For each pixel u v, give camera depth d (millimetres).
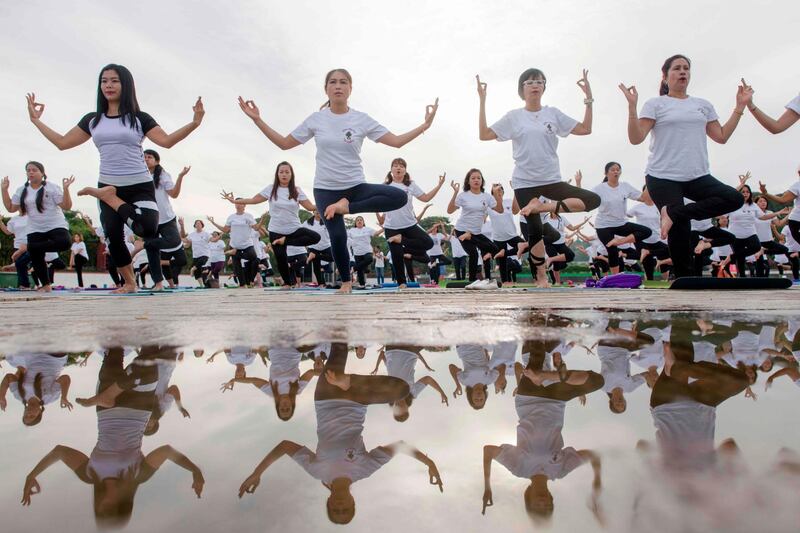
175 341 1057
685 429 392
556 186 5492
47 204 6891
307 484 292
